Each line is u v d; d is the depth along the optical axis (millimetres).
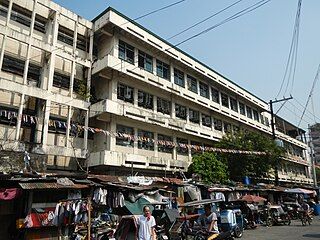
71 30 20547
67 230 12039
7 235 11469
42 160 15445
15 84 15977
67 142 17625
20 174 12023
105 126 19953
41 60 18562
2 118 16406
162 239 11750
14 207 11742
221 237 10344
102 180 14125
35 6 18031
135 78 21328
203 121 28391
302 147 50812
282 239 12930
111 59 19641
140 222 9414
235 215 14641
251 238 13500
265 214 19984
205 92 29234
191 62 27031
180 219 12047
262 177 28109
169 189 17594
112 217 13375
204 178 21719
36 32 18766
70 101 18422
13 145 15039
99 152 18344
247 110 36438
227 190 20500
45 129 16719
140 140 19969
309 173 53094
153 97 23438
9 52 17172
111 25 20547
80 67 20875
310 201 29312
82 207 12164
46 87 17984
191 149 25812
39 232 11422
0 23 16844
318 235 13977
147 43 22703
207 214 10742
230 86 32344
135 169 20578
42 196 11859
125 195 14102
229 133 27656
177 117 25297
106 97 20438
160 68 24422
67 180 12305
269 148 26000
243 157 25484
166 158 23094
